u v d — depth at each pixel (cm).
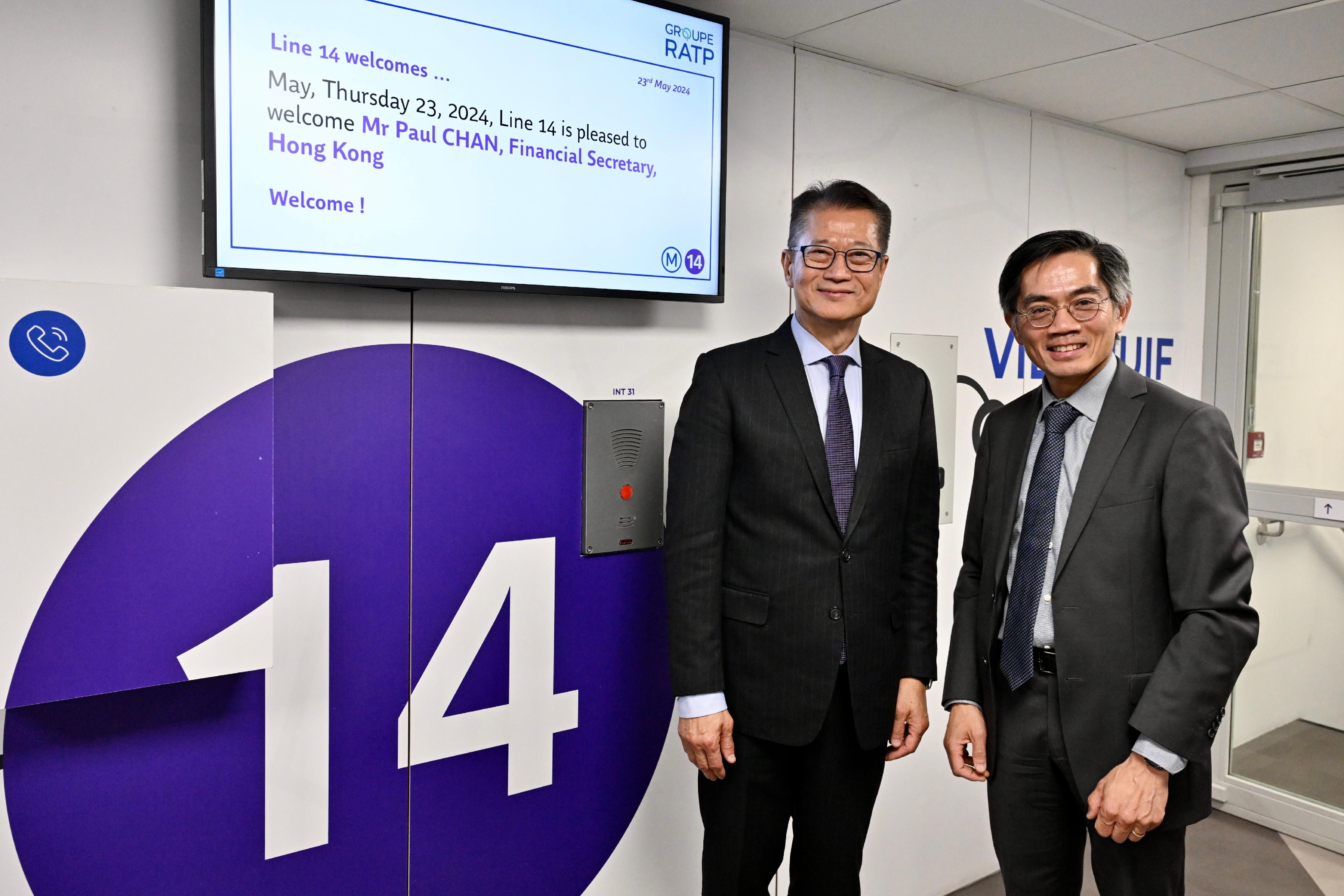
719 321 215
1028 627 162
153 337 134
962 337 266
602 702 201
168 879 151
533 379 187
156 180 145
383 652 171
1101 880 161
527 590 189
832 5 195
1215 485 146
